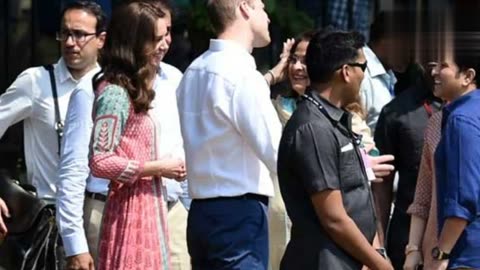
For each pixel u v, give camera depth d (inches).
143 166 786.2
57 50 1213.7
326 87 748.6
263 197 793.6
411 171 943.7
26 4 1216.2
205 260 795.4
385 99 1035.9
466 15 766.5
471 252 759.7
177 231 884.6
